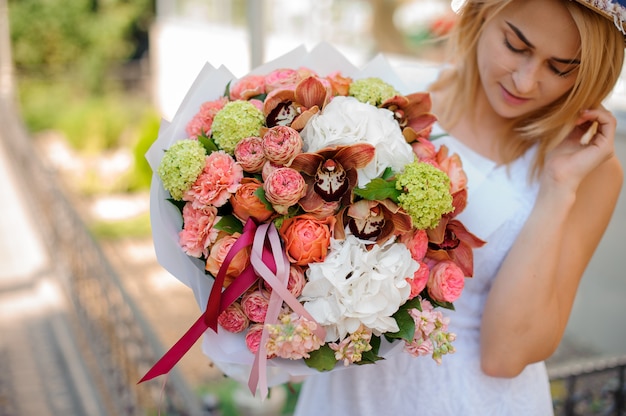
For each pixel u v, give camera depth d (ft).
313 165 4.00
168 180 4.07
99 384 12.67
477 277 5.17
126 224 24.79
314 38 24.16
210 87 4.60
